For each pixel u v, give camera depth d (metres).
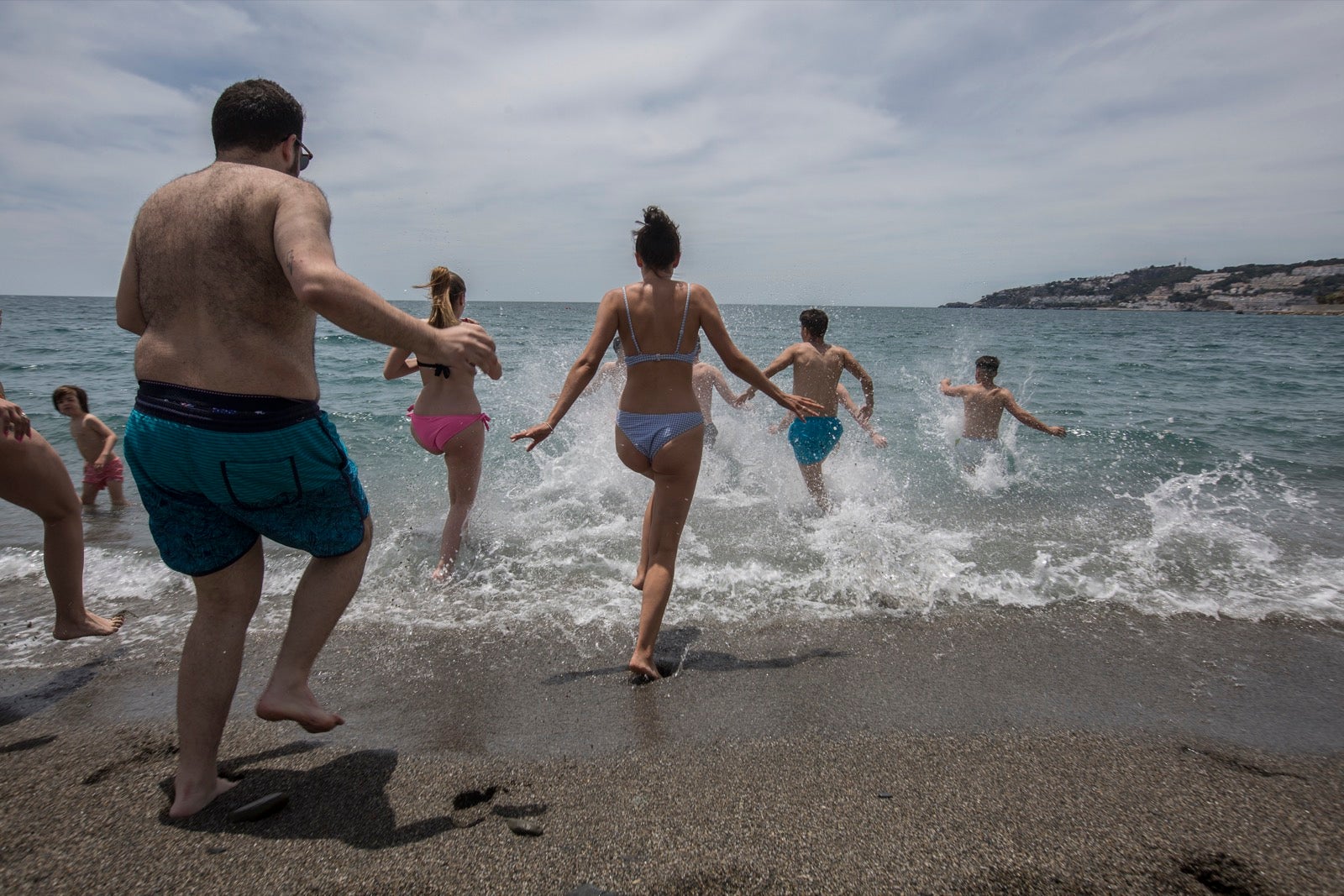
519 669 3.03
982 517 5.38
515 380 10.65
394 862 1.81
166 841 1.87
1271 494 6.09
